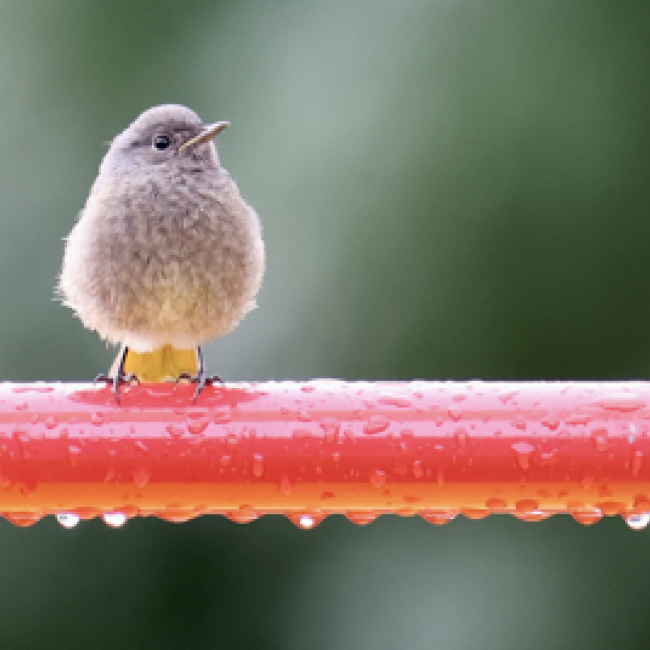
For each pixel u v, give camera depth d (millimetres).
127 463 4934
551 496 4934
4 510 4938
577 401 4934
